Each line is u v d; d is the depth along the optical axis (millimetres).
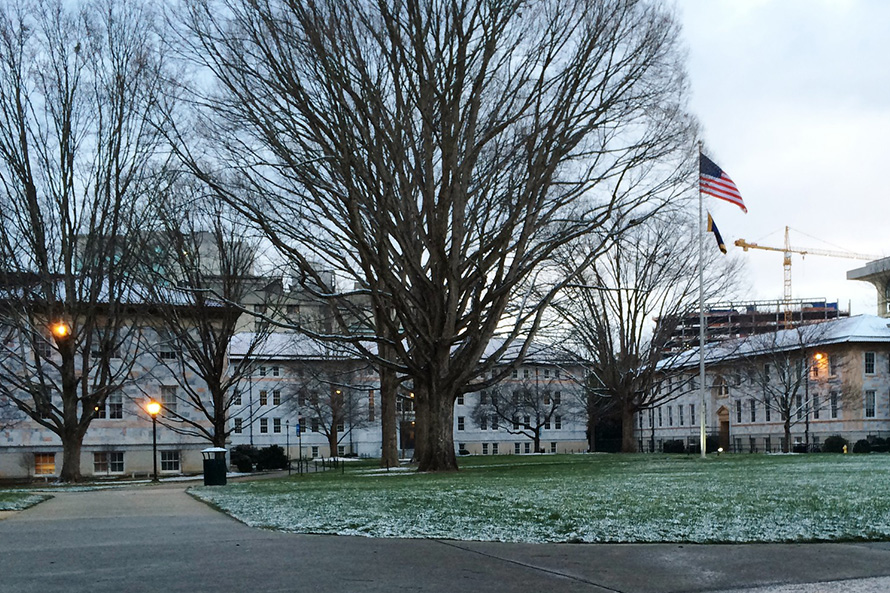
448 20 26078
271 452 62938
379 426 101000
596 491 16078
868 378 76125
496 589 6773
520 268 30047
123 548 9328
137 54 38406
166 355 57219
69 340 40406
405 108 26594
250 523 12008
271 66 25250
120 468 56094
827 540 9414
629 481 19672
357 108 25328
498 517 11602
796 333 77125
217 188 27969
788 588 6773
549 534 9984
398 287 27938
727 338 67562
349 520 11641
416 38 25359
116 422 56281
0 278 38875
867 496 13750
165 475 55562
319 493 17953
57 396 54406
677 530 10062
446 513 12258
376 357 31219
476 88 26109
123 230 41062
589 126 26938
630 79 27281
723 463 32688
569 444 113375
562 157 28766
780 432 81562
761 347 74625
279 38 25047
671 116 28062
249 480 37406
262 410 98625
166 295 46375
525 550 8906
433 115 27078
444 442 30875
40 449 54531
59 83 37281
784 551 8688
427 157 27031
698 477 21016
